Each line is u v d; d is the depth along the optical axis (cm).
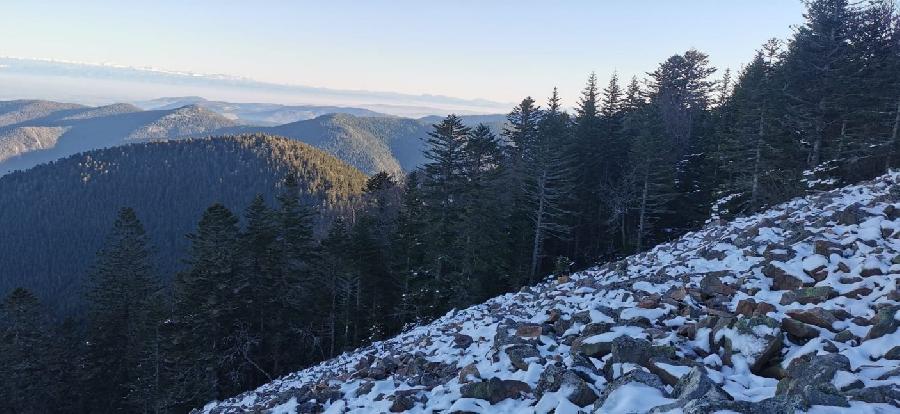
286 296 3872
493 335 1315
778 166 3494
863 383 620
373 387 1148
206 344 3428
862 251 1207
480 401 877
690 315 1073
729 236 1839
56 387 4581
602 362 923
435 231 3731
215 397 3322
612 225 4775
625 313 1138
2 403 4384
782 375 754
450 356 1245
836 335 824
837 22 3294
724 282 1256
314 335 4122
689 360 829
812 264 1181
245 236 3684
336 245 4038
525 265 4097
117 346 4584
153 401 3769
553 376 838
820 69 3338
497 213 3666
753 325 851
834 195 2134
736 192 3881
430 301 3716
